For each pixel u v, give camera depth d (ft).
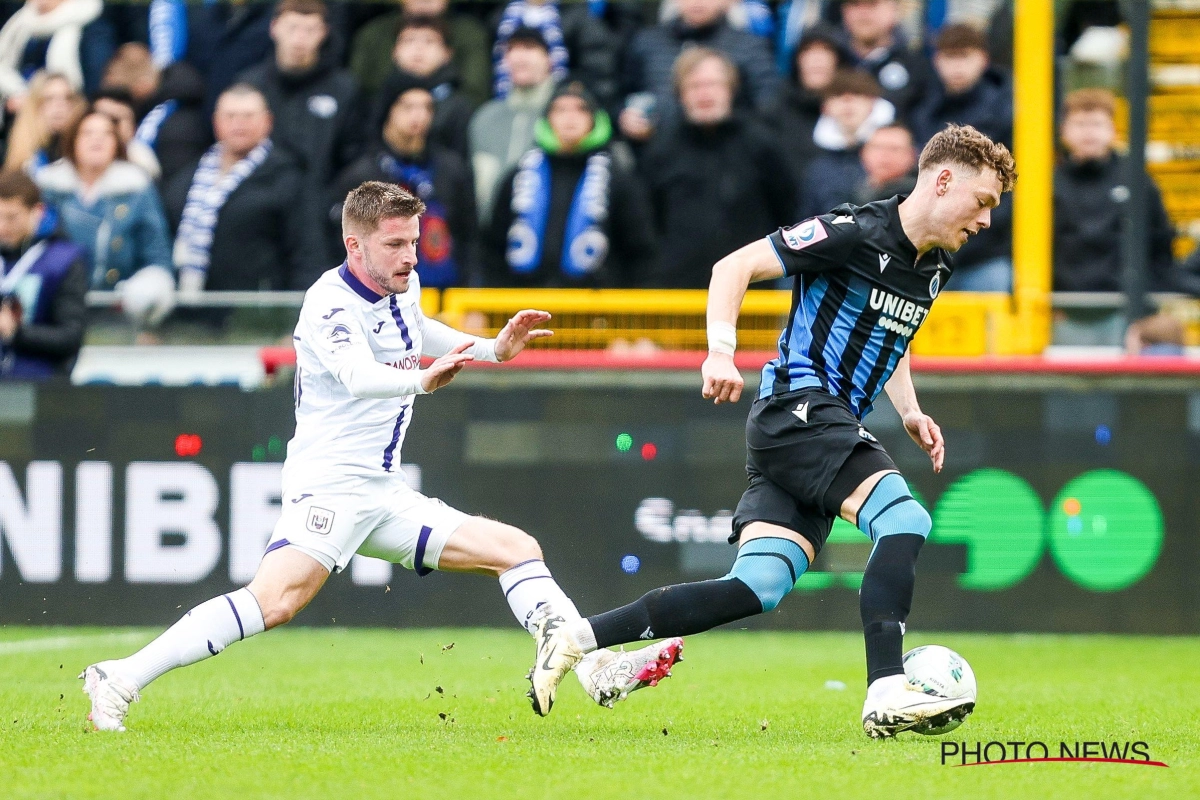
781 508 56.44
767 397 56.59
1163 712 65.92
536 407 106.52
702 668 86.79
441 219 116.26
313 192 120.88
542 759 49.42
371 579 106.01
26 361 112.27
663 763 48.57
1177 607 106.11
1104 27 131.23
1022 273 119.03
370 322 57.11
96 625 104.83
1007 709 67.21
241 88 120.47
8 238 114.01
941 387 106.42
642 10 133.69
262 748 51.85
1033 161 119.34
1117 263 119.24
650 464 106.32
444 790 43.09
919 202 55.26
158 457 105.19
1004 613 106.11
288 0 120.98
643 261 117.39
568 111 115.14
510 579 58.95
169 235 121.49
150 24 134.41
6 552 105.09
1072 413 106.11
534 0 128.47
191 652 56.65
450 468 106.52
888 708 53.01
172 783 44.16
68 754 50.06
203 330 119.85
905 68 123.13
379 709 65.82
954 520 106.22
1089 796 43.09
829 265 55.42
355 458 57.88
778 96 121.29
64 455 105.19
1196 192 133.49
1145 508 106.01
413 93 116.47
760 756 50.37
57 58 134.51
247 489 105.09
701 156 117.50
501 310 115.24
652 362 106.52
